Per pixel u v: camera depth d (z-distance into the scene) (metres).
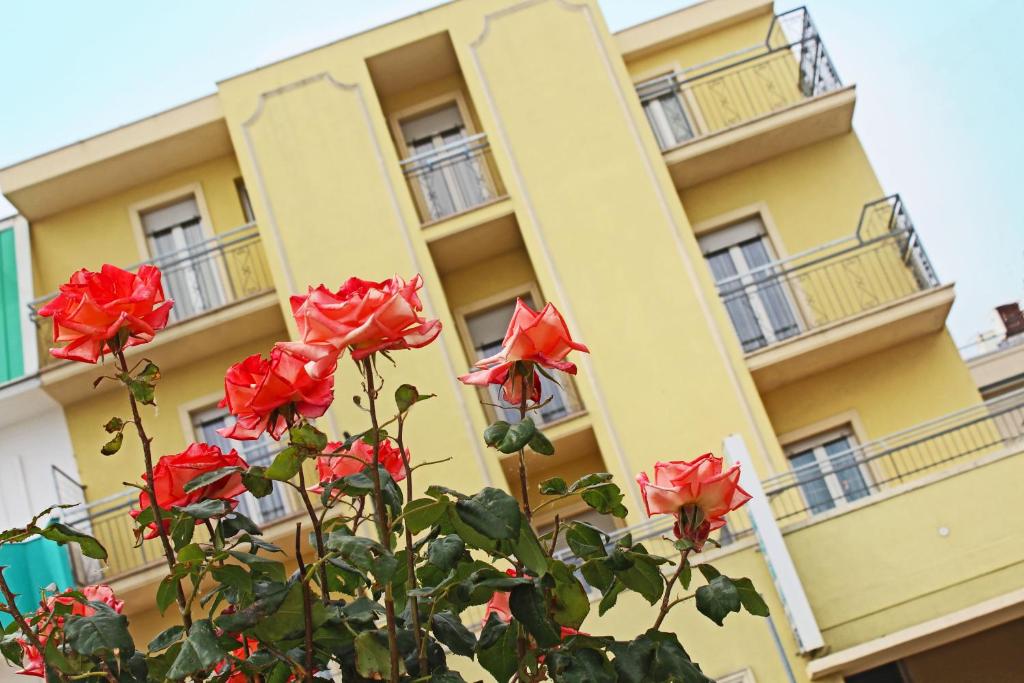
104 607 2.16
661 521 11.01
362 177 14.17
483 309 14.47
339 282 13.73
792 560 9.98
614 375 13.08
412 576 2.13
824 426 13.65
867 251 14.28
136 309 2.10
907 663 10.00
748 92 15.23
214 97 14.88
